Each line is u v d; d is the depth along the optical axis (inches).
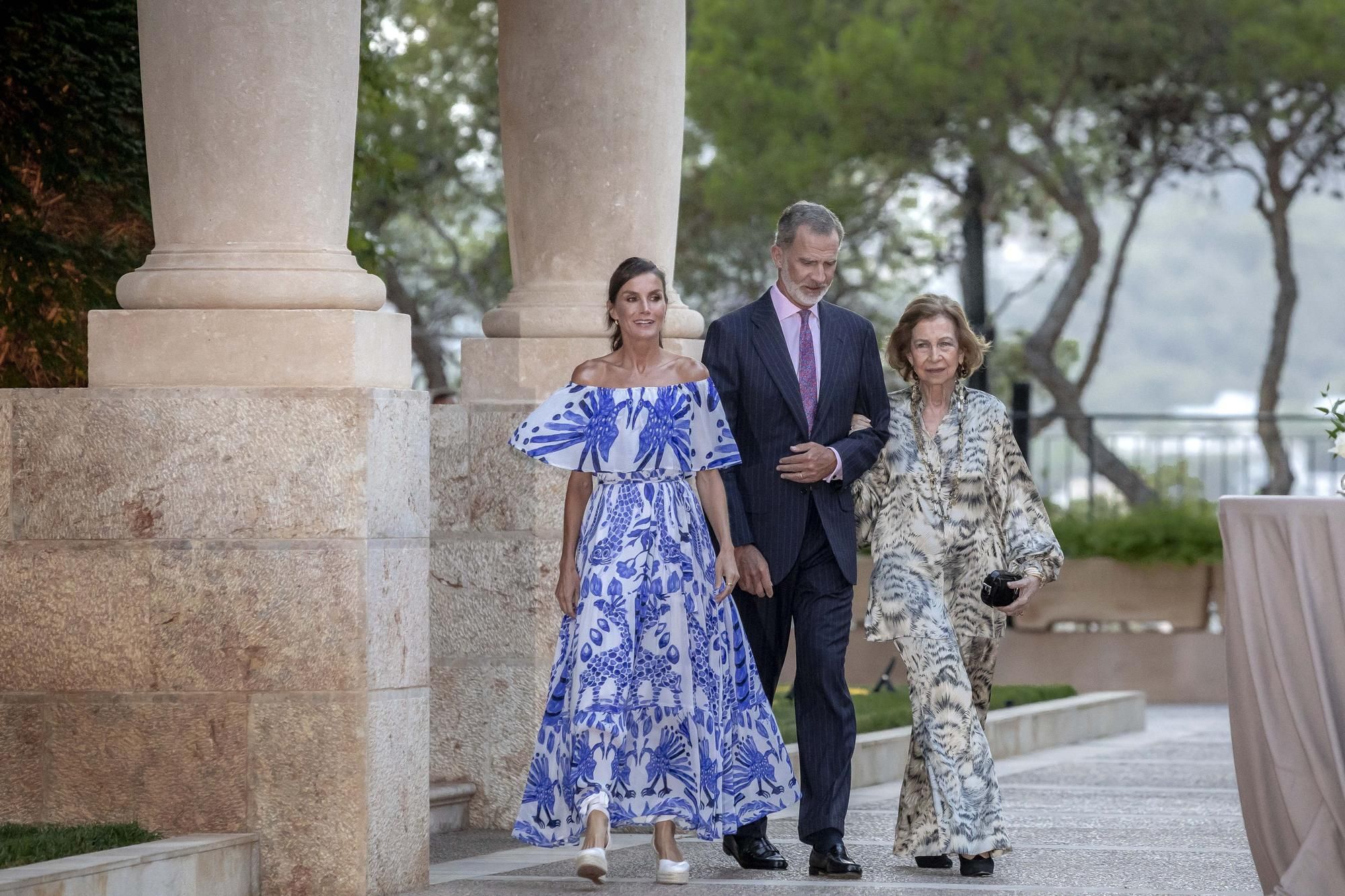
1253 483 1348.4
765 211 1481.3
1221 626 1232.8
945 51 1362.0
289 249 430.3
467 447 561.0
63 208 683.4
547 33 567.8
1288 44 1328.7
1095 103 1451.8
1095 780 722.2
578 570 451.5
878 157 1470.2
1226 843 528.4
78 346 681.6
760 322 475.8
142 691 422.9
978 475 477.4
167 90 430.9
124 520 423.5
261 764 418.9
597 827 430.3
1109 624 1295.5
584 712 433.1
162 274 428.5
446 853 506.3
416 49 1696.6
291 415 417.1
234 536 419.5
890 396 487.5
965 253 1354.6
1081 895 424.5
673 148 581.0
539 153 571.5
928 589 475.2
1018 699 919.0
